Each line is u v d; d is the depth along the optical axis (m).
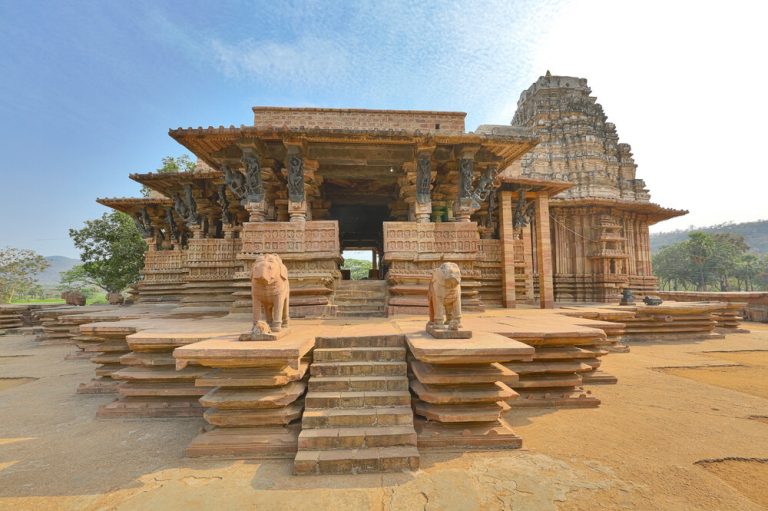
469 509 3.47
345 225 23.41
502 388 5.04
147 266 18.20
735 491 3.75
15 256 48.72
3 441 5.14
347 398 5.08
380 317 10.16
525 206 15.45
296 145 10.58
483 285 14.80
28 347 13.91
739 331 15.84
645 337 13.34
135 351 6.37
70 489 3.88
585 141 25.17
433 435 4.77
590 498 3.63
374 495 3.73
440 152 11.86
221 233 18.16
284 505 3.57
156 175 15.30
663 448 4.75
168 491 3.82
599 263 23.11
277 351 4.66
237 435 4.73
